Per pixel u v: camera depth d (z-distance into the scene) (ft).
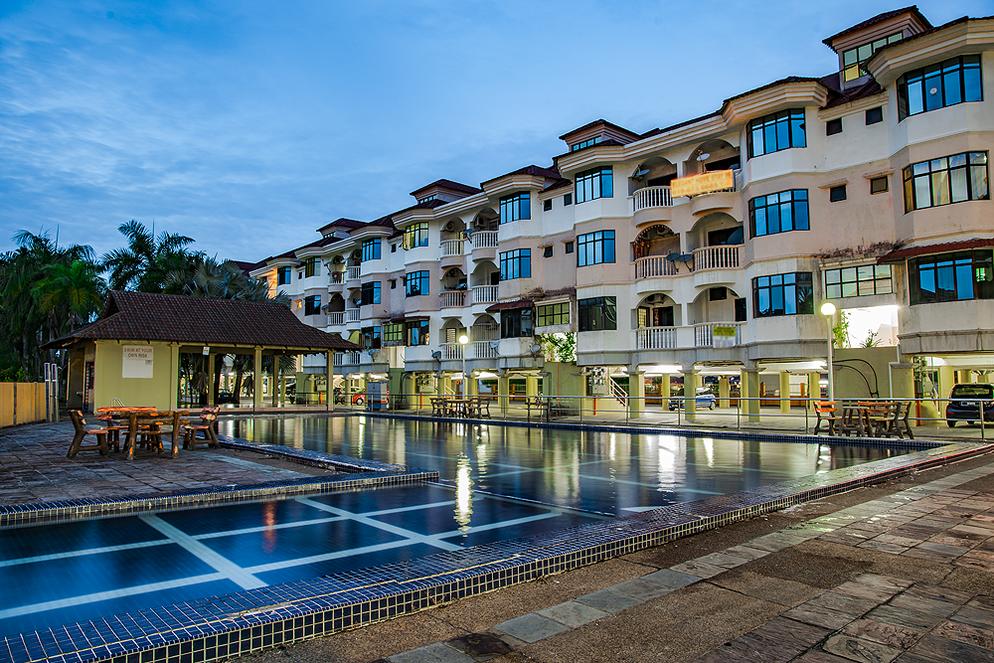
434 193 154.10
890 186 80.94
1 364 138.82
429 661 12.53
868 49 98.32
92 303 135.44
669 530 21.83
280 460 44.98
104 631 12.80
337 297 190.39
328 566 19.60
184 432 52.39
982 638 13.41
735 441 64.23
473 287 138.82
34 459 44.47
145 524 25.25
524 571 17.58
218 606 14.23
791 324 85.40
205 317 115.75
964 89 73.26
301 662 12.58
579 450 55.36
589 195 111.55
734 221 98.43
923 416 76.95
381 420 102.22
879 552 20.07
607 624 14.35
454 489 34.22
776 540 21.53
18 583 17.72
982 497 29.43
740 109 89.92
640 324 108.78
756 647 13.04
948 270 73.05
